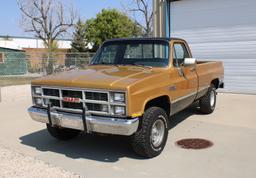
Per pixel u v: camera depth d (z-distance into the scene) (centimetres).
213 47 1325
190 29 1382
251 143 630
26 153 587
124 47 672
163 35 1470
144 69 602
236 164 522
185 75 671
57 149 611
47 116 561
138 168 512
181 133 706
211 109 886
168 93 589
